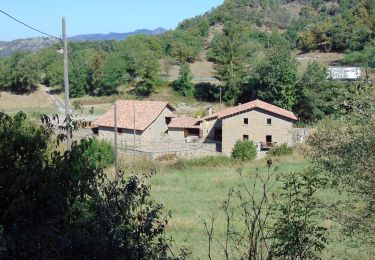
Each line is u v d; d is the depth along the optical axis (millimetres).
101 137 47219
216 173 30922
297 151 37094
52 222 5379
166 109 49188
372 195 10234
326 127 11547
